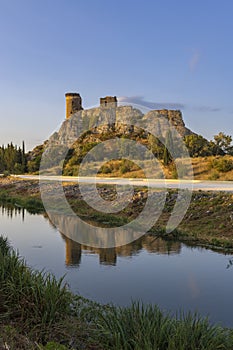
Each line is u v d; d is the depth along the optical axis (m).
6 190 39.41
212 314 7.74
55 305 6.78
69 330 6.36
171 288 9.47
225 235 15.09
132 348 5.45
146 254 13.15
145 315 6.09
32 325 6.48
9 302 7.07
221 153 49.50
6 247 12.51
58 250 13.87
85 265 11.67
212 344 5.39
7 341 5.52
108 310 7.38
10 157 72.25
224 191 20.64
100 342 5.88
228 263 11.80
